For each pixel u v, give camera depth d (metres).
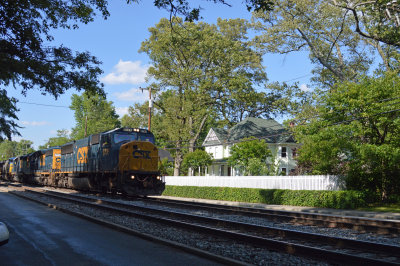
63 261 6.72
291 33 34.91
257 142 35.50
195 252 7.38
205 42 42.09
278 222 13.14
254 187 26.47
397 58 27.97
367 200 20.06
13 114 25.67
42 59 12.49
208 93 46.16
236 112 57.22
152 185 21.97
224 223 11.80
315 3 33.38
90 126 79.00
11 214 13.65
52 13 12.12
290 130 27.98
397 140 19.66
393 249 7.59
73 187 30.36
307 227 11.83
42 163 38.34
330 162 21.92
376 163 19.95
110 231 10.07
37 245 8.06
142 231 10.07
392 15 28.47
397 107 19.19
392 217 15.12
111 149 22.42
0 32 11.53
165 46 42.38
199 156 42.34
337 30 34.50
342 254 6.78
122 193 23.34
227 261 6.65
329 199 19.98
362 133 20.06
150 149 22.34
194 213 15.70
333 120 21.19
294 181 23.44
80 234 9.49
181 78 42.72
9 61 11.48
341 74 34.84
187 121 45.34
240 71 47.03
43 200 19.61
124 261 6.76
